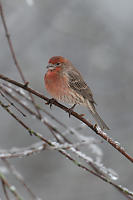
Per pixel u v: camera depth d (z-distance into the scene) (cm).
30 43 1492
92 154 1272
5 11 1442
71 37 1549
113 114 1482
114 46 1570
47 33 1530
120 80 1538
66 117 1423
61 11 1520
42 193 1309
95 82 1528
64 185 1337
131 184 1319
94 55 1545
